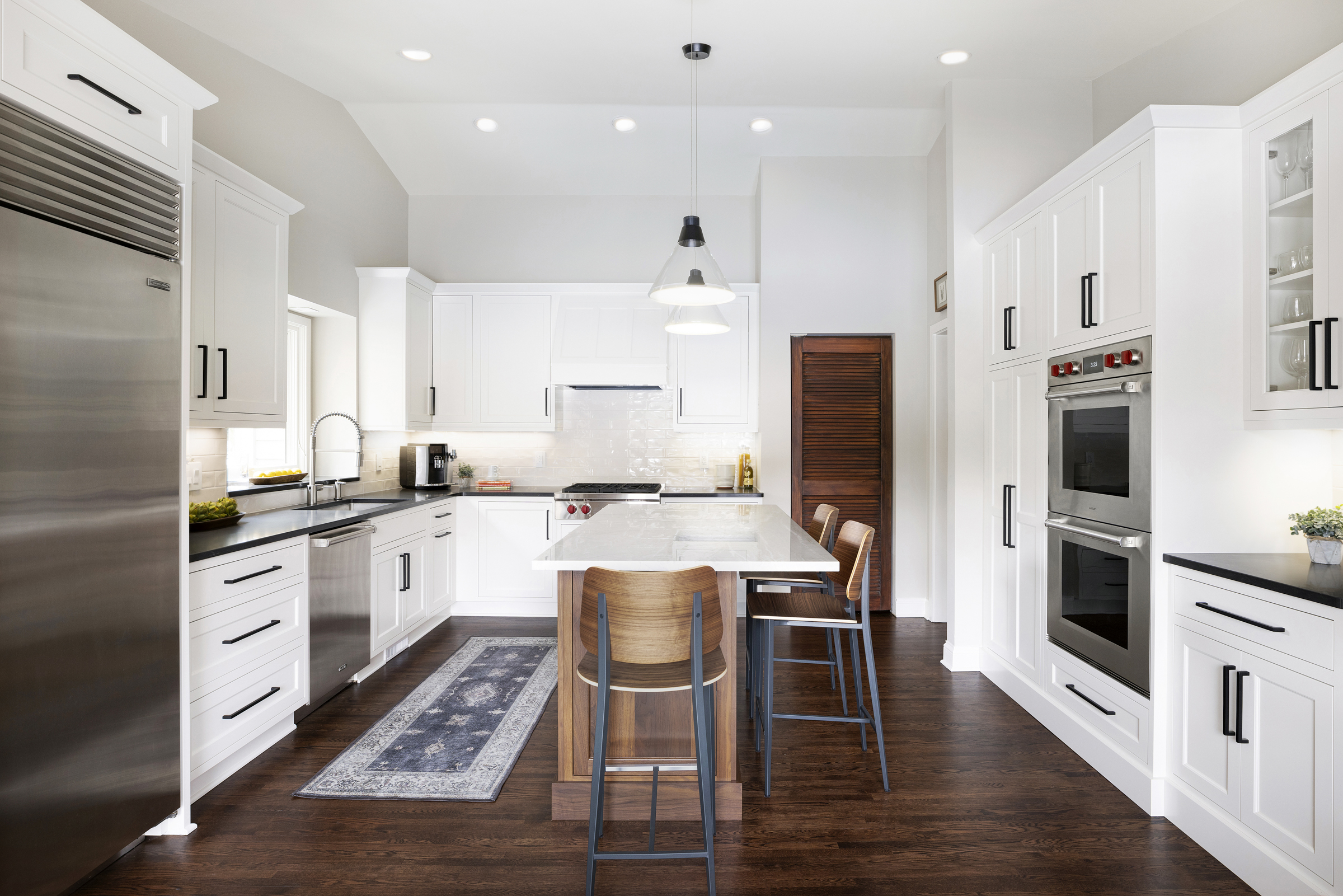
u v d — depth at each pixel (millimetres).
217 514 2986
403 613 4098
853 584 2543
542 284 5117
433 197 5414
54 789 1758
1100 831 2297
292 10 3074
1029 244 3281
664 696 2393
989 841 2238
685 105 4207
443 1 3029
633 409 5410
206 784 2512
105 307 1896
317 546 3146
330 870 2068
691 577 1962
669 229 5414
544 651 4188
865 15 3148
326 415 3971
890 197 5000
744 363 5090
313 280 4070
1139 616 2473
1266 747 1973
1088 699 2766
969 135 3838
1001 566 3594
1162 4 3004
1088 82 3840
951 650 3916
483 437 5453
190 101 2252
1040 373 3168
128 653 1992
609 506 3885
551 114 4512
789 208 5016
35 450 1693
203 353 2715
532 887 1999
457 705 3338
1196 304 2393
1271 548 2412
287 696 2934
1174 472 2391
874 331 5008
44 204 1738
